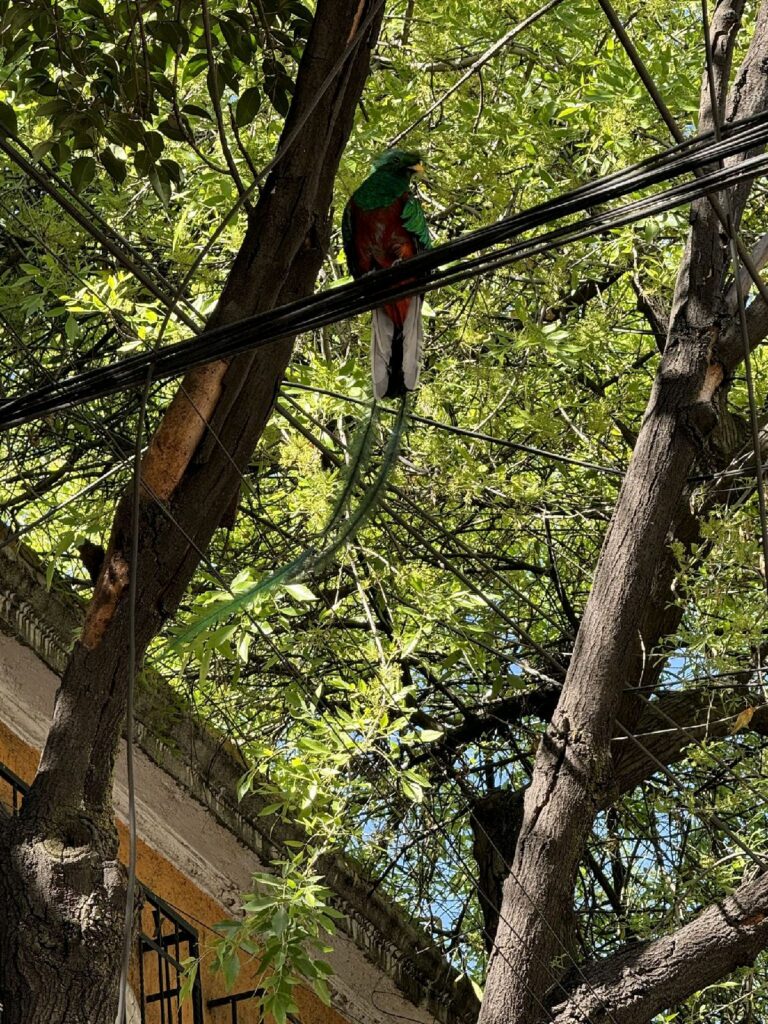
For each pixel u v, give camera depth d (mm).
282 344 4930
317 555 5008
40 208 7699
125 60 5926
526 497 7562
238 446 4965
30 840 4566
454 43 8320
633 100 7520
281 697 8500
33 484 8469
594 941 8828
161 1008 6664
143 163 6086
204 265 7914
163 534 4910
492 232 3594
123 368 3926
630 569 6758
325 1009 7855
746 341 4488
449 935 9109
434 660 9422
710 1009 7750
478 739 9586
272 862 7191
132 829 3547
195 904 7191
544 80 8438
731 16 6480
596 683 6734
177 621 8406
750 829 8180
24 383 7965
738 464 7496
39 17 5855
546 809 6660
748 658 7375
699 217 6879
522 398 8172
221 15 6398
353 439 5984
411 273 3695
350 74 5004
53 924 4418
